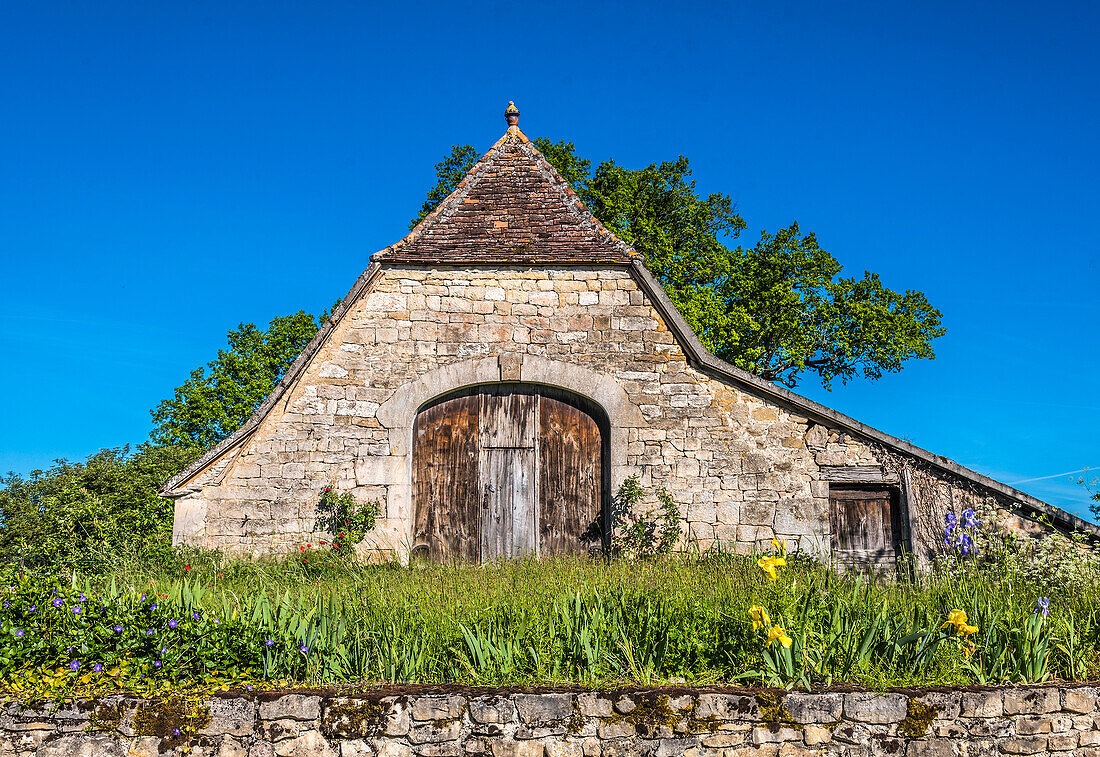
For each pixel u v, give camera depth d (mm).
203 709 5844
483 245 12125
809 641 6363
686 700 5836
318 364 11547
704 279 22484
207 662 6156
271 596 8711
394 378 11555
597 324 11680
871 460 11102
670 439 11305
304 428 11359
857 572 9156
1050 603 7430
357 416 11430
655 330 11641
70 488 13758
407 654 6273
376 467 11297
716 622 6555
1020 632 6453
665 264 21891
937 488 10945
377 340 11633
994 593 7762
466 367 11570
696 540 10992
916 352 22891
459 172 22500
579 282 11820
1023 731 5910
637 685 6016
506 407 11742
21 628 6082
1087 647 6727
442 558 11312
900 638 6367
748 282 22281
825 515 10984
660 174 22812
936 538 10797
